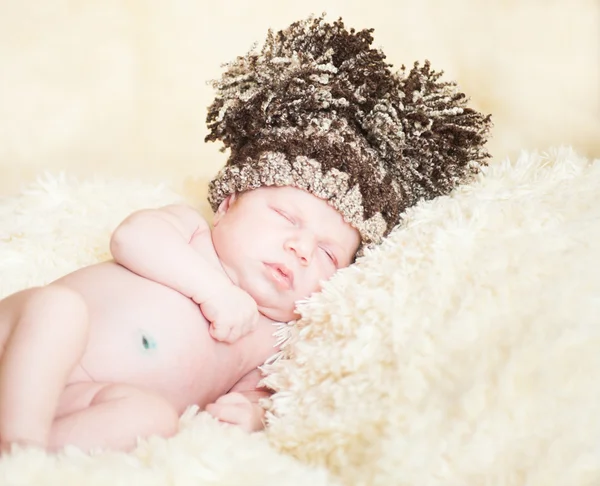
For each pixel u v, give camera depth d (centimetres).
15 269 154
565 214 134
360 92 158
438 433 102
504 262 123
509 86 263
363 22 283
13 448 92
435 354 114
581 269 116
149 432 106
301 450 114
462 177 163
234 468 96
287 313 153
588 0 273
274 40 164
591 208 135
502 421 100
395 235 144
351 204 154
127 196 181
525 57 267
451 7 281
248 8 286
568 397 100
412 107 158
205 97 274
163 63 277
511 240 127
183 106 271
